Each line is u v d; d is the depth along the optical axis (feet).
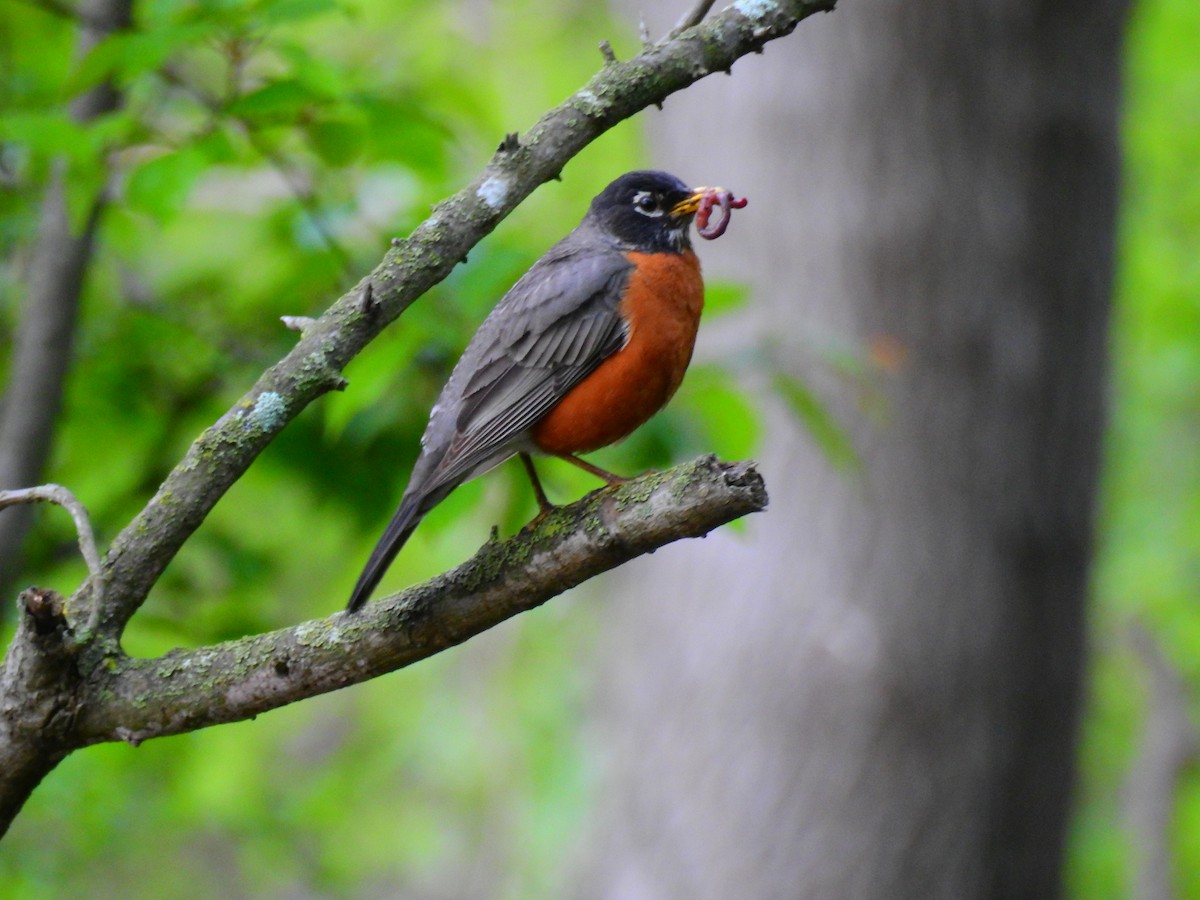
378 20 59.06
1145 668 85.56
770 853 38.06
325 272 30.55
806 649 37.83
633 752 40.96
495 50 72.95
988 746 38.24
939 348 37.93
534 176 17.90
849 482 37.19
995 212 38.34
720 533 39.29
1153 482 84.17
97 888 53.62
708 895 38.24
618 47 55.26
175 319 32.68
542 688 78.07
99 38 30.27
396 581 55.83
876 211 38.14
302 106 26.96
